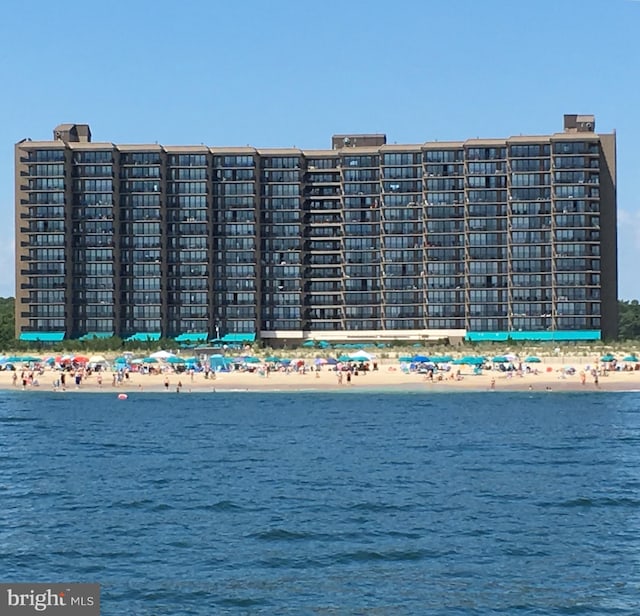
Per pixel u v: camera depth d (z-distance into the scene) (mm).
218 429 104750
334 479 70750
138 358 180000
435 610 41312
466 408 126625
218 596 43094
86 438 97500
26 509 60781
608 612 41000
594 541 51812
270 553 49688
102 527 55562
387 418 114625
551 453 84000
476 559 48500
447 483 68688
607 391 148250
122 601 42719
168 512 59438
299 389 153750
